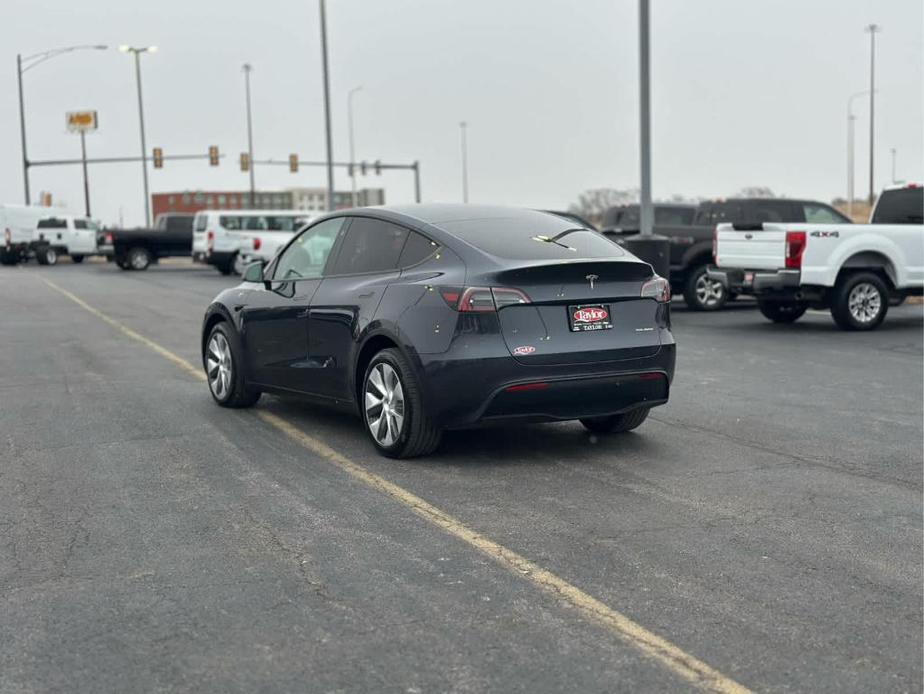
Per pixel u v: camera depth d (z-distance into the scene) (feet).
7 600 14.02
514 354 20.33
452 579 14.66
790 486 19.83
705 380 33.27
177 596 14.10
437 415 20.90
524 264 20.56
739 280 48.65
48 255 144.46
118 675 11.67
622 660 11.96
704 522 17.40
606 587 14.33
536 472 20.88
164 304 68.49
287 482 20.16
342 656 12.12
